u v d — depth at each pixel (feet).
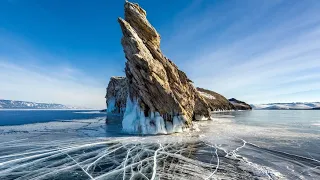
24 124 151.33
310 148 62.69
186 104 112.98
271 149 61.46
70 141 76.43
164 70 102.47
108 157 53.78
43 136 89.56
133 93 101.45
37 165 47.60
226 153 56.75
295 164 46.50
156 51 107.45
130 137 83.10
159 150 60.75
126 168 44.73
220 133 93.81
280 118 194.80
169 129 93.30
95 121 176.65
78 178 39.34
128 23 101.65
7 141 77.77
